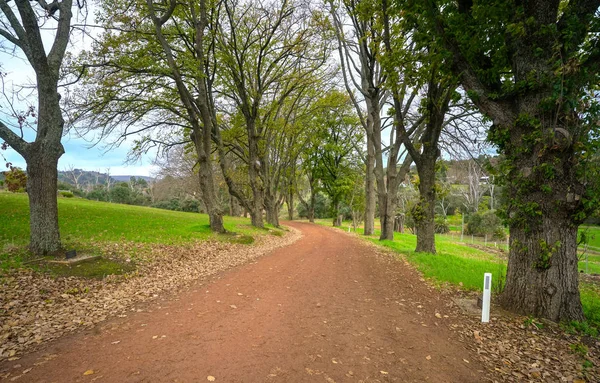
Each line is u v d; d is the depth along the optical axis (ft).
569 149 18.54
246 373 12.32
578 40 18.81
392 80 33.35
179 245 42.60
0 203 58.59
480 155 49.01
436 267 35.24
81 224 48.29
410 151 44.45
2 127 27.17
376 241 66.95
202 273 30.91
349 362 13.69
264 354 13.99
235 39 61.93
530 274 19.90
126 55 48.08
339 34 59.47
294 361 13.48
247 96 72.59
